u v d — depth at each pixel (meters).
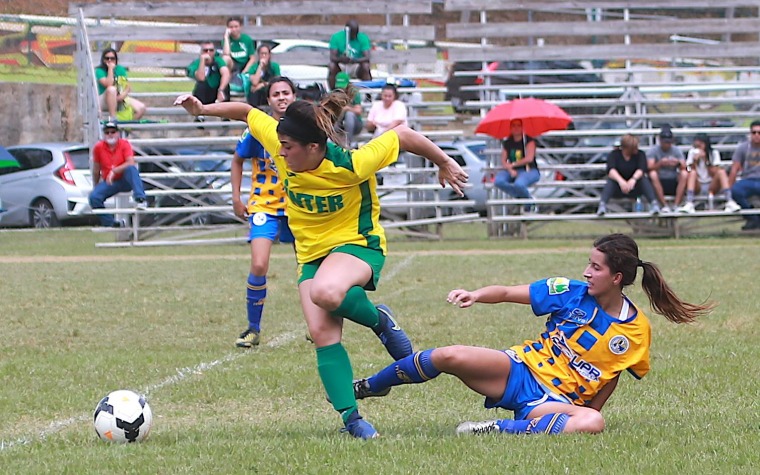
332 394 11.39
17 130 62.31
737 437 10.84
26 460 10.44
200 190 42.19
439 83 58.94
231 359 17.22
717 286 25.59
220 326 20.86
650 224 43.53
